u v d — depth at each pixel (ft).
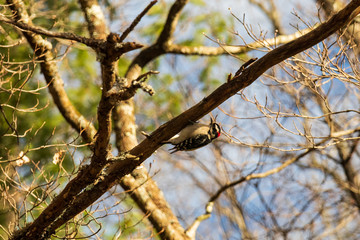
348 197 47.03
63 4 40.86
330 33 22.62
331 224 46.57
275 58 22.89
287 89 36.91
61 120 39.37
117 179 24.27
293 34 39.93
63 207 24.39
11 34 36.68
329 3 33.40
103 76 19.30
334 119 40.86
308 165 47.67
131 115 40.78
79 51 41.93
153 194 37.76
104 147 21.56
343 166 45.50
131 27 18.26
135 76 42.50
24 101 38.01
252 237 46.26
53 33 18.95
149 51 43.47
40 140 37.45
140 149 23.80
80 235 28.73
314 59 27.32
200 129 28.60
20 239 25.21
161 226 36.60
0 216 29.19
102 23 39.11
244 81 23.18
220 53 44.47
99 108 19.98
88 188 24.48
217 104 23.57
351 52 31.40
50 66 36.11
